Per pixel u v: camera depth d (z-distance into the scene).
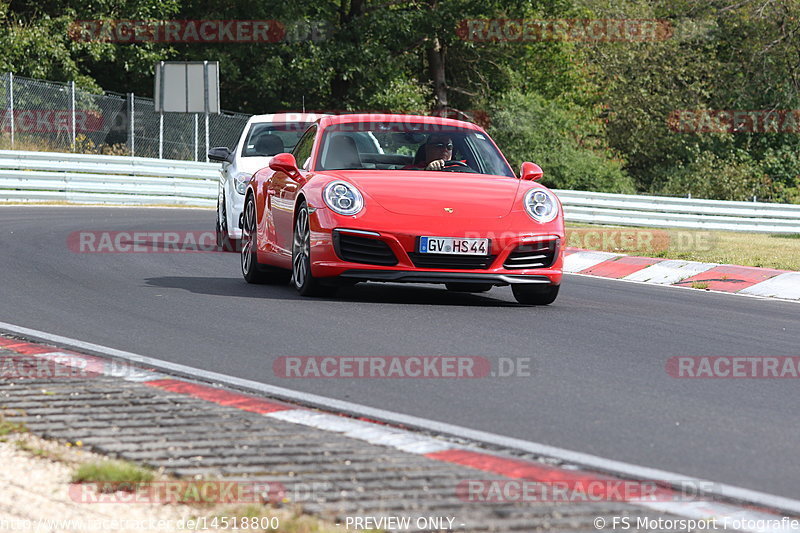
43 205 81.75
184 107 101.00
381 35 139.75
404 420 18.05
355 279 31.89
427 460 15.39
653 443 17.22
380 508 13.08
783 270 44.97
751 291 43.16
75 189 88.00
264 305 31.39
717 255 53.66
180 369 21.91
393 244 31.14
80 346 24.20
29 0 124.94
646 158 186.50
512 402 19.89
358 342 25.53
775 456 16.70
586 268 50.75
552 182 156.62
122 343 24.81
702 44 184.88
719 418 19.23
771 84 180.25
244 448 15.73
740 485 14.99
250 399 19.27
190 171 96.00
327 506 13.10
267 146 52.41
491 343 26.00
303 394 19.88
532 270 32.12
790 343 28.55
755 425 18.81
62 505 13.14
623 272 49.12
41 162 86.94
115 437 16.22
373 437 16.70
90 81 117.75
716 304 37.66
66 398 18.73
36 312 29.28
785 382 22.94
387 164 34.97
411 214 31.48
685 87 185.88
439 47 160.75
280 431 16.88
